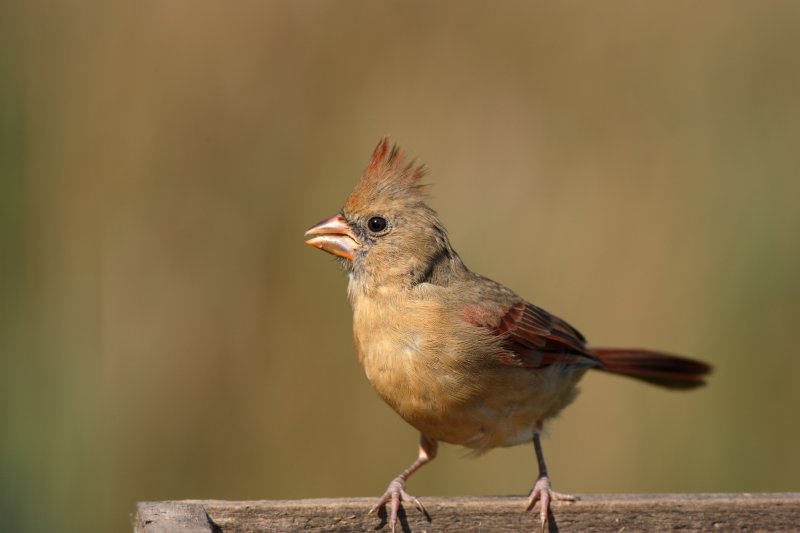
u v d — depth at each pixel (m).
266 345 12.44
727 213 12.85
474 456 8.89
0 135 11.34
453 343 8.34
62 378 11.48
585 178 13.08
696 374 10.66
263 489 12.27
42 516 10.98
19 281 11.32
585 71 13.35
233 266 12.49
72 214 12.11
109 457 11.62
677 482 12.46
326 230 8.91
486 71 13.20
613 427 12.64
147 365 12.12
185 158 12.52
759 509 7.61
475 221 12.88
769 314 12.52
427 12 13.23
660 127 13.23
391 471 12.28
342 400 12.38
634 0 13.59
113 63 12.41
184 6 12.62
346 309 12.47
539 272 12.80
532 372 8.77
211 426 12.25
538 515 7.64
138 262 12.27
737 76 13.17
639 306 12.71
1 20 11.52
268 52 12.78
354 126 12.83
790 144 12.82
